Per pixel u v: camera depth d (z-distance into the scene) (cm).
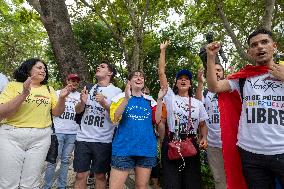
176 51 1895
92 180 606
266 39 310
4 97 372
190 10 1360
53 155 401
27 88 336
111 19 1380
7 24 1988
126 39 1532
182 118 442
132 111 419
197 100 458
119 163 405
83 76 850
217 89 326
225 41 1305
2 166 360
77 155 477
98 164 469
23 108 368
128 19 1409
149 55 1853
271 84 303
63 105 395
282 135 291
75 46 864
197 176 432
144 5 1344
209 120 466
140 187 413
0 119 349
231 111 341
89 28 1828
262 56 310
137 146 408
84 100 471
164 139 441
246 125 310
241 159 316
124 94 432
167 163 430
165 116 445
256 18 1270
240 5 1254
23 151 370
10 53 2209
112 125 478
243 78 325
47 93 393
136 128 413
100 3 1319
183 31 1909
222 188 459
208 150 469
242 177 336
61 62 846
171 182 421
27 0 867
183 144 418
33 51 2278
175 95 459
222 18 972
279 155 289
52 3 852
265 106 298
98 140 472
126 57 1291
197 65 1855
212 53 315
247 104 311
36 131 373
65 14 864
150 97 446
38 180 383
